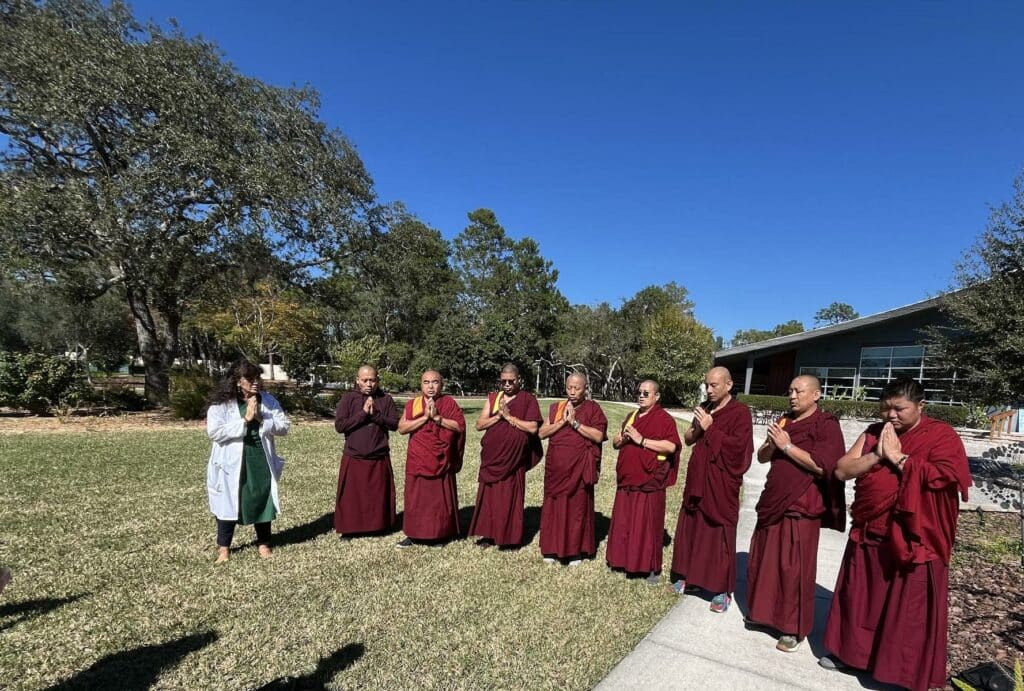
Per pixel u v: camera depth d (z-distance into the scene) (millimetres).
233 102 14398
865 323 20297
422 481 4867
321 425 13555
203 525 5156
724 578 3760
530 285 48781
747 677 2998
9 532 4730
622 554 4355
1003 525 5941
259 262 14766
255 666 2961
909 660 2738
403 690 2803
